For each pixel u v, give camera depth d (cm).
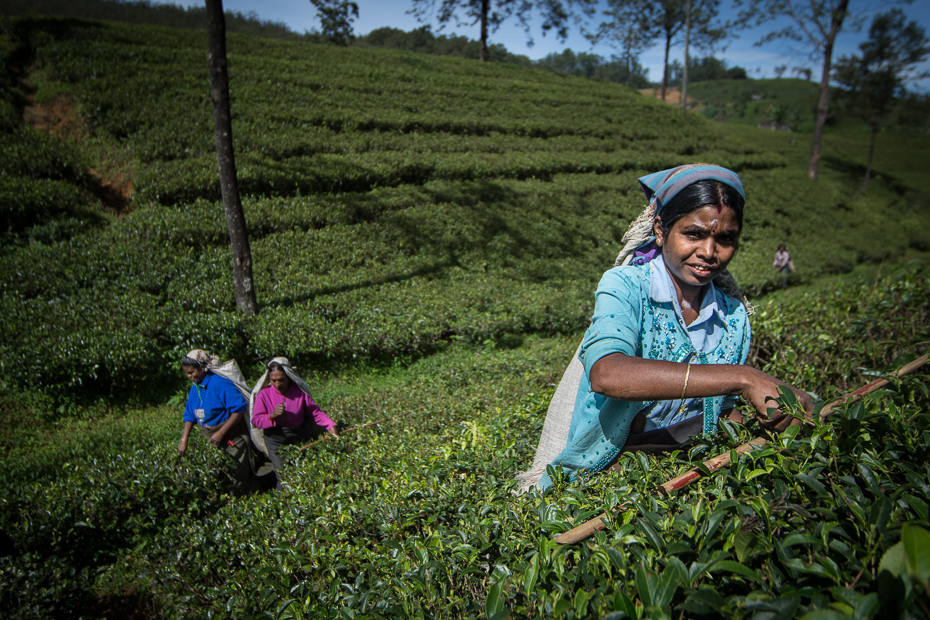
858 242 2258
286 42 2564
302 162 1409
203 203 1130
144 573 396
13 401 634
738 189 152
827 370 278
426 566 153
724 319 175
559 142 2238
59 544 417
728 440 166
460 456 294
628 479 161
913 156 4659
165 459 484
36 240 958
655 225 167
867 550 99
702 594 92
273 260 1020
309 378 787
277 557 237
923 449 129
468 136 2028
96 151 1259
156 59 1800
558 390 204
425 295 982
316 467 405
